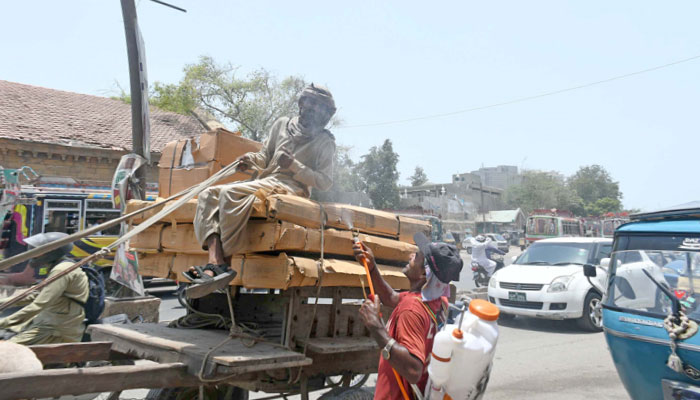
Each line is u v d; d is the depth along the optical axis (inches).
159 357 118.6
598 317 365.4
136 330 138.1
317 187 148.6
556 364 272.2
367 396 140.1
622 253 182.7
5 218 416.2
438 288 102.3
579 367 266.2
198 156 159.8
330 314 141.1
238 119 1073.5
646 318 158.4
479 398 93.4
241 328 126.4
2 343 103.7
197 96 1050.1
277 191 129.2
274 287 118.8
